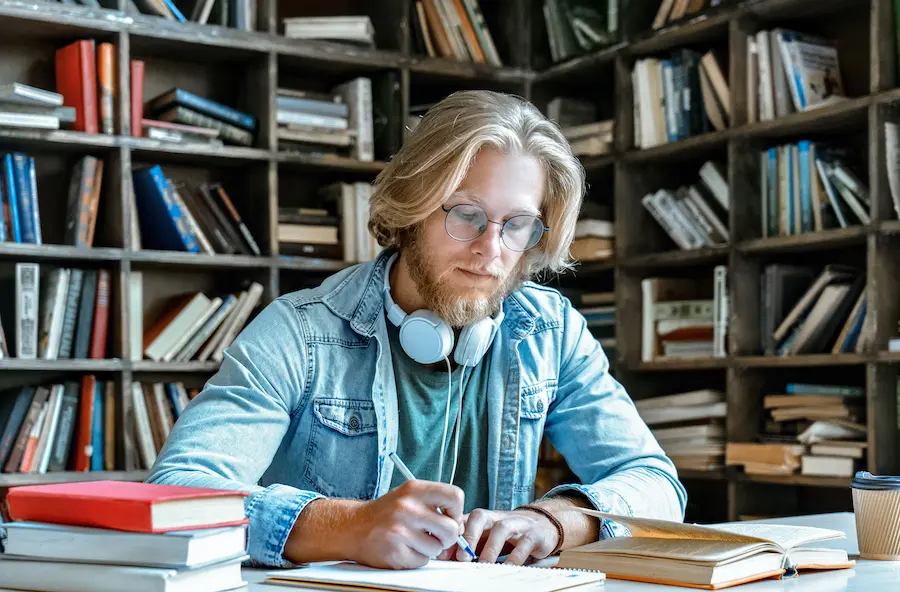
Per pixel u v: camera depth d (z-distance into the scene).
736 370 3.43
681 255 3.65
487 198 1.46
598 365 1.73
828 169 3.17
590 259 3.97
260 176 3.86
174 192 3.60
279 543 1.17
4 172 3.35
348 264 3.91
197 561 0.95
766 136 3.45
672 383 3.96
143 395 3.55
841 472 3.06
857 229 3.04
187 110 3.64
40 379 3.53
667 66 3.75
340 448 1.52
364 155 3.99
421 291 1.52
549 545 1.29
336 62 3.96
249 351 1.47
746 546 1.11
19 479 3.26
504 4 4.43
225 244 3.72
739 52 3.45
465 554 1.20
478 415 1.62
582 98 4.45
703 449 3.50
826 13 3.45
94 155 3.62
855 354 3.01
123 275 3.47
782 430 3.34
